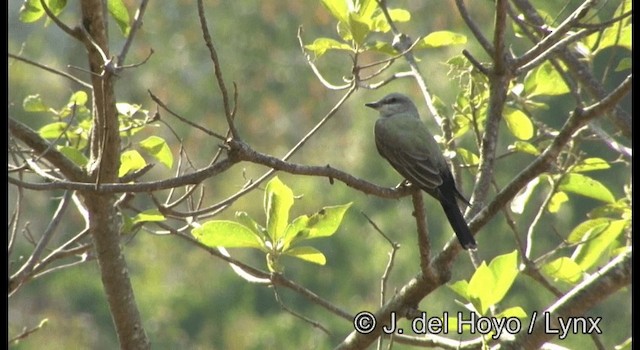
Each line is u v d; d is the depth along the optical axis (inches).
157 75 1173.7
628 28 436.1
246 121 1163.9
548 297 859.4
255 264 1080.8
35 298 1051.3
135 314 369.7
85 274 1062.4
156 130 1114.1
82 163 354.6
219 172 290.2
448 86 900.0
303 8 1163.9
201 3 284.7
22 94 1034.7
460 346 344.8
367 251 1014.4
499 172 936.3
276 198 342.3
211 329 1045.2
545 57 363.6
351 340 355.3
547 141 458.3
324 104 1152.8
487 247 939.3
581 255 376.5
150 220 357.1
